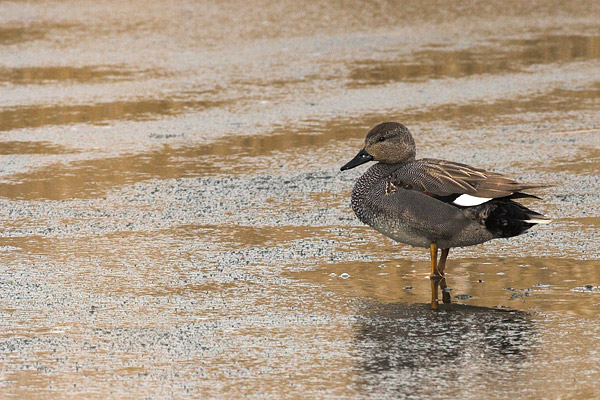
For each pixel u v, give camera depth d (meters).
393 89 21.66
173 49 25.34
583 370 8.38
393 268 11.51
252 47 25.55
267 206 14.21
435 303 10.24
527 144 17.47
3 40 26.28
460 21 29.14
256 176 15.80
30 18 29.30
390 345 9.02
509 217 10.67
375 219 11.33
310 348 8.98
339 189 15.11
